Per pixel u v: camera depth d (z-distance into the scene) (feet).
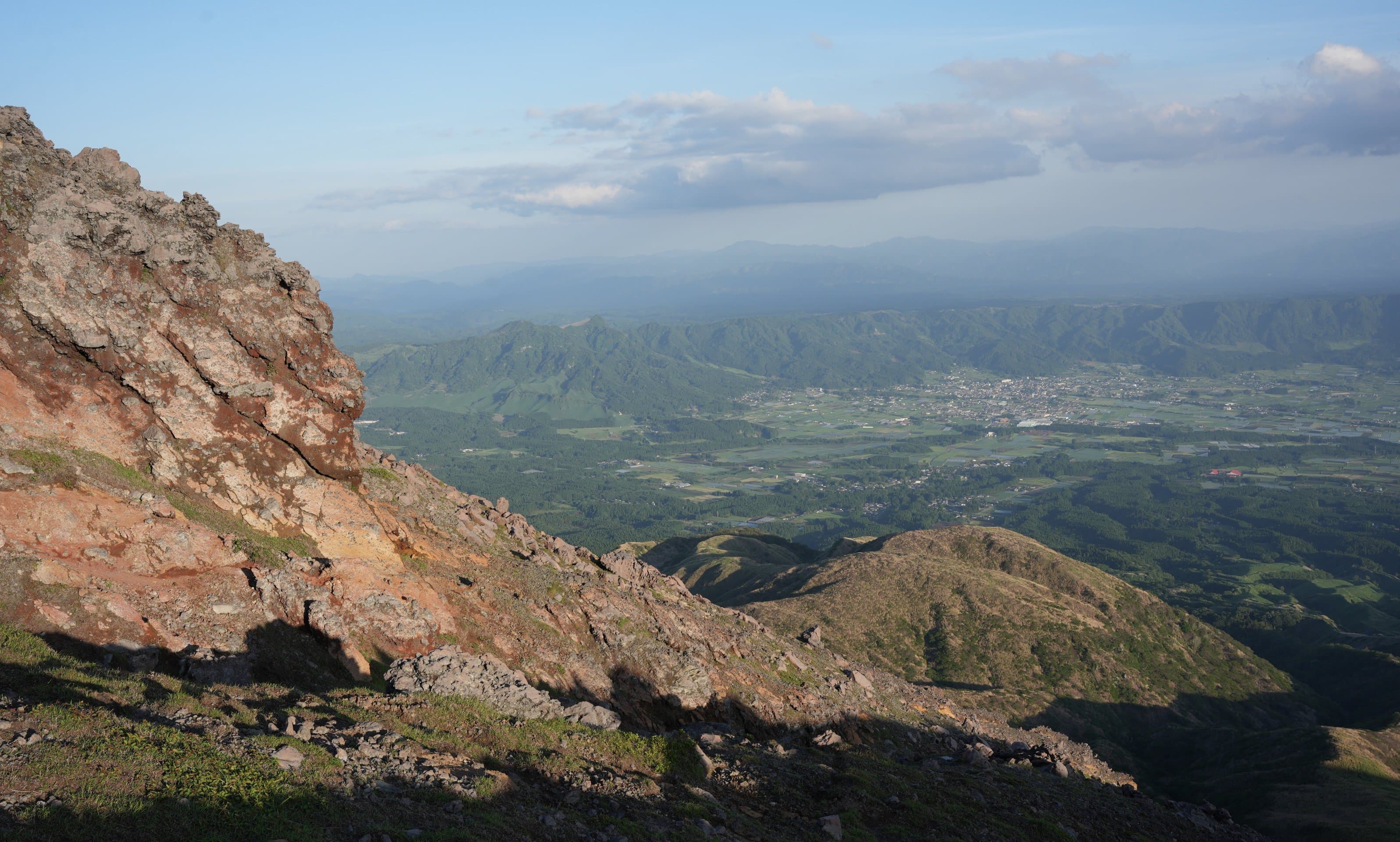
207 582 89.71
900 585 536.83
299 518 112.78
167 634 80.23
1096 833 109.09
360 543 116.26
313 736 61.26
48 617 73.87
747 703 142.61
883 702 179.73
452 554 135.23
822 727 146.72
